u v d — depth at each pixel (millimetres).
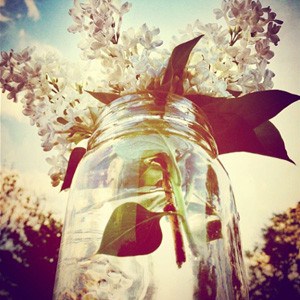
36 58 214
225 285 173
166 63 198
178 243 179
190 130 210
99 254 177
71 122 208
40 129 210
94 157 208
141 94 208
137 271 175
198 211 188
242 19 213
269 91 214
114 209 179
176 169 197
